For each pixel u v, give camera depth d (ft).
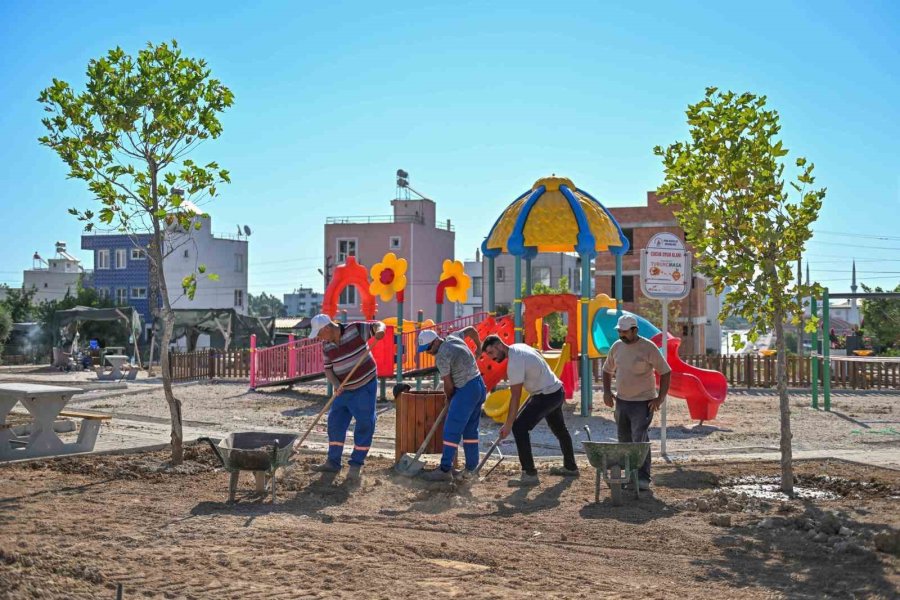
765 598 18.60
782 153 30.50
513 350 32.30
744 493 29.71
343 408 33.14
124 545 22.00
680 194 32.24
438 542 22.91
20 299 207.72
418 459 34.71
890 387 80.74
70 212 33.09
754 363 87.20
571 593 18.70
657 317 146.20
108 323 163.12
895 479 32.04
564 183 57.62
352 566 20.39
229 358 97.91
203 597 18.13
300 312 570.87
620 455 27.94
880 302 147.13
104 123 32.91
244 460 27.25
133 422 53.16
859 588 19.16
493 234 59.52
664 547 22.89
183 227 35.14
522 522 25.68
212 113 33.78
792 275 31.01
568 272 223.10
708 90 31.48
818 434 49.03
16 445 37.14
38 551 21.03
